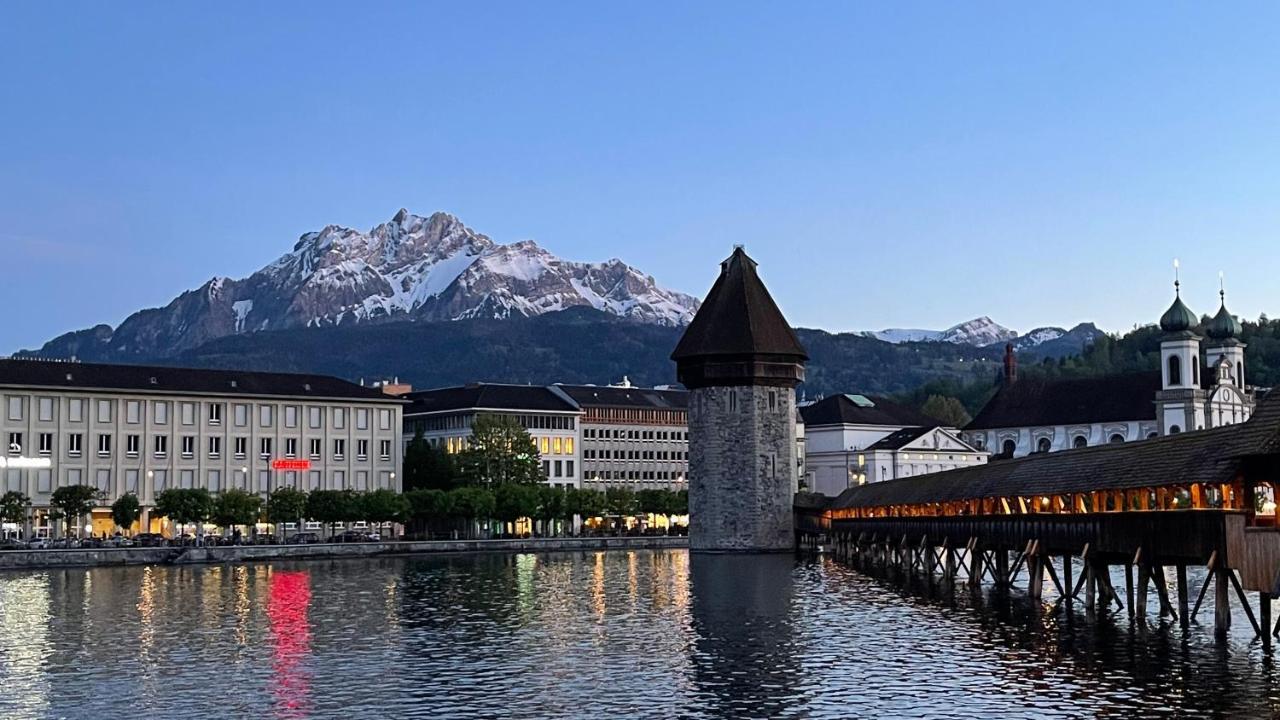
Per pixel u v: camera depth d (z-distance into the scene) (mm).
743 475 169875
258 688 57156
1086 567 75688
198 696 55500
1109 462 74062
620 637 72375
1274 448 55188
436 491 191125
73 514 167000
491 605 91750
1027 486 86562
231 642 71688
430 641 71562
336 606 91625
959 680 56219
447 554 170375
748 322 170750
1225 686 52781
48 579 121750
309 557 161250
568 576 122625
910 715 49531
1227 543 58469
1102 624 72312
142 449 185000
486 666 62406
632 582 113562
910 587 102625
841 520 152000
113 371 187625
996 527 92500
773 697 53531
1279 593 53812
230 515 169375
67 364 185625
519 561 151875
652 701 53156
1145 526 67812
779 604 89938
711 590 103625
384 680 58844
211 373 196000
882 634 71500
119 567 142125
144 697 55375
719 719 49656
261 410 195000
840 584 107438
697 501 172250
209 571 133875
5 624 80750
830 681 56781
